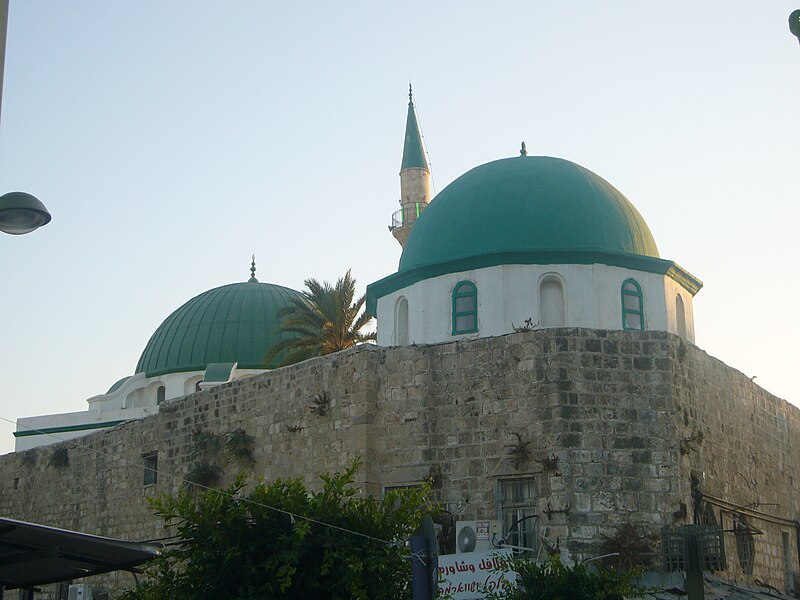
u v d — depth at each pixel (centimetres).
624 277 3581
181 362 5603
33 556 1722
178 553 2022
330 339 4531
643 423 2769
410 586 2045
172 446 3591
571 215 3594
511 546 2653
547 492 2692
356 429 2955
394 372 2970
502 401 2814
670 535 2506
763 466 3397
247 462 3297
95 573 1927
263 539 2005
